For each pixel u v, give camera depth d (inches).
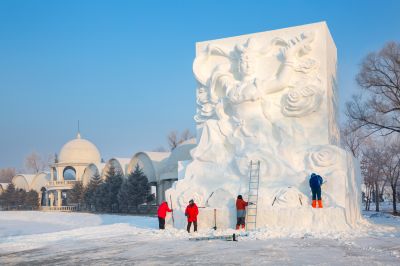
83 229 1064.8
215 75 1072.2
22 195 3924.7
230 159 1007.0
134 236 845.2
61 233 980.6
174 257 557.6
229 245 655.8
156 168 2519.7
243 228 866.8
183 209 965.8
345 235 740.0
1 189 4480.8
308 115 968.3
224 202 932.0
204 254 574.2
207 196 964.6
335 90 1082.7
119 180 2677.2
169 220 995.3
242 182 949.8
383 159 2144.4
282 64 1006.4
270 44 1034.7
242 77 1039.6
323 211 836.0
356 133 2023.9
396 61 1533.0
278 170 931.3
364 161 2239.2
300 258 518.0
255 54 1039.0
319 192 852.0
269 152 956.0
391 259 500.7
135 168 2583.7
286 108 983.6
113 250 646.5
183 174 1056.8
